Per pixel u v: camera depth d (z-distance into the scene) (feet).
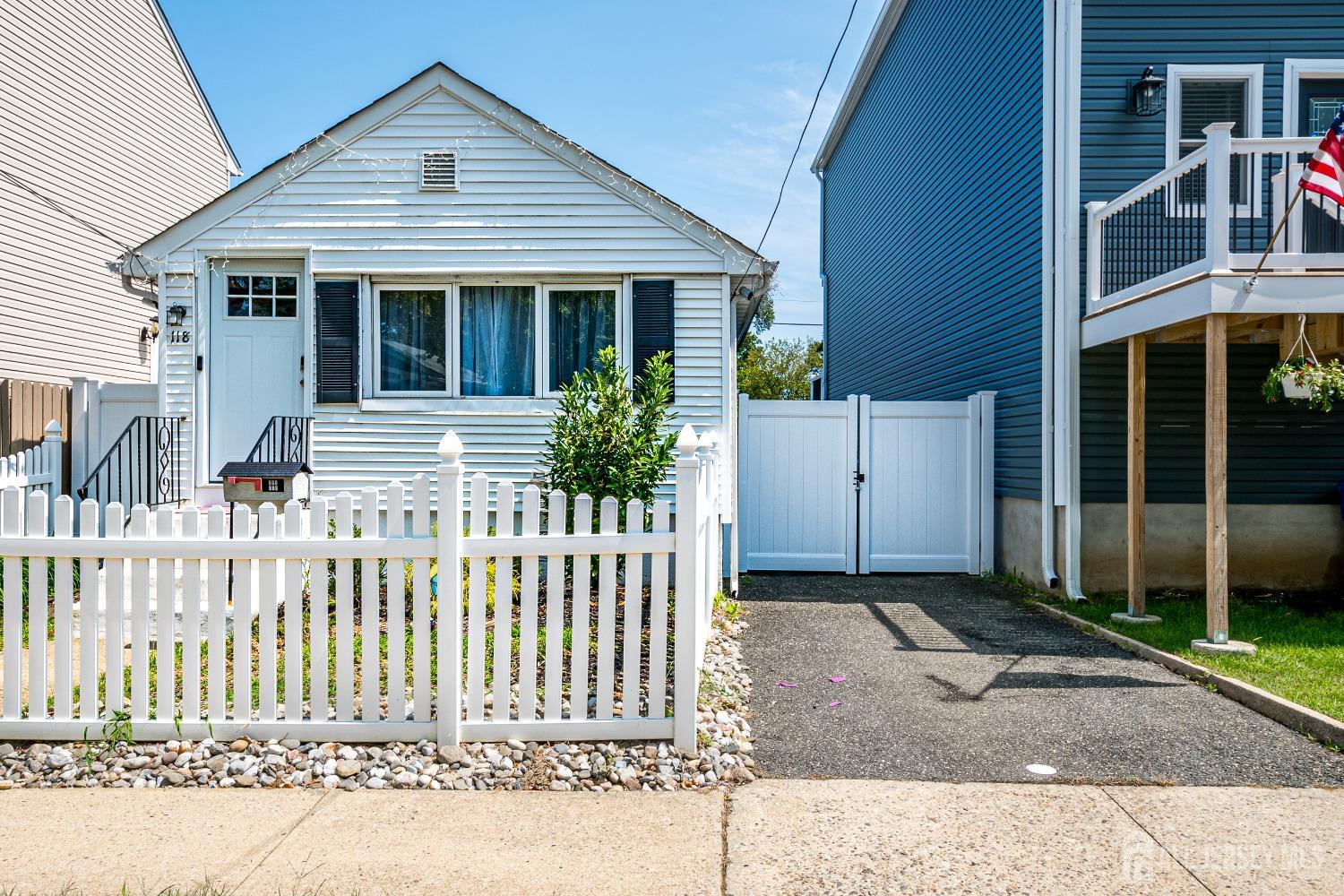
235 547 14.64
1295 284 22.72
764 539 35.70
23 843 11.86
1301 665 20.24
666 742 14.78
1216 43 30.63
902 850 11.74
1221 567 22.24
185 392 31.55
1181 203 30.40
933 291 45.75
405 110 31.30
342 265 31.27
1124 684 19.52
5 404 38.60
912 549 35.68
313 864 11.31
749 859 11.48
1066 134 30.40
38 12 44.04
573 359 31.58
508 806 13.03
